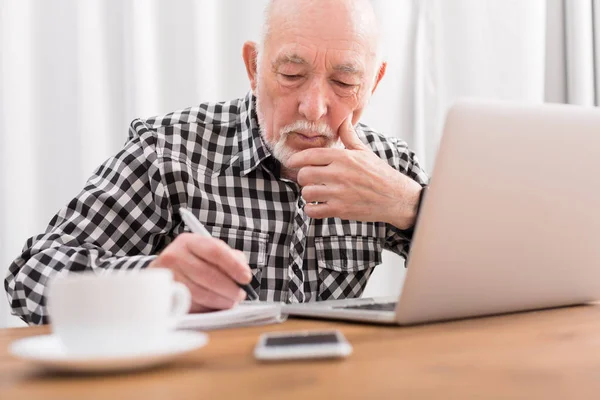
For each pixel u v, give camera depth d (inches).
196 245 33.4
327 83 50.7
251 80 58.7
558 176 29.1
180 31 79.4
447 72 91.2
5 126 71.4
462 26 91.0
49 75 74.0
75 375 20.0
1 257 71.1
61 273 40.5
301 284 55.7
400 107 90.5
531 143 28.0
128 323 20.2
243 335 27.9
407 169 66.1
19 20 72.1
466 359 21.5
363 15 51.6
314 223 57.6
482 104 26.6
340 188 47.8
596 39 94.8
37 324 40.4
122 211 52.5
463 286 29.1
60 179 74.2
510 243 29.2
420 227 26.7
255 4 82.0
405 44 90.5
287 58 49.7
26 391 18.2
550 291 33.2
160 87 78.6
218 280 33.4
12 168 71.6
